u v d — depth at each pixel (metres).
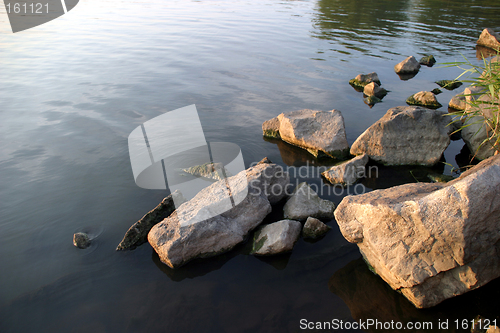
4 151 6.34
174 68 11.41
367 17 19.78
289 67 11.55
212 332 3.20
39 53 12.99
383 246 3.50
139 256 4.11
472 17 19.03
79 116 7.84
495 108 4.44
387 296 3.56
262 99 8.96
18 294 3.59
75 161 6.05
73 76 10.57
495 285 3.51
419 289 3.34
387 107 8.52
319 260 4.05
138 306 3.47
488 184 2.94
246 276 3.85
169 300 3.54
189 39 15.21
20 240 4.30
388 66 11.77
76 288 3.66
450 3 23.81
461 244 3.03
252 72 11.05
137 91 9.42
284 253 4.14
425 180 5.59
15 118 7.68
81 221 4.61
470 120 6.29
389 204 3.41
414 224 3.24
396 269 3.37
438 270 3.20
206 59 12.38
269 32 16.56
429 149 5.95
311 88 9.76
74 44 14.27
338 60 12.32
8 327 3.25
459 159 6.14
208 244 4.09
